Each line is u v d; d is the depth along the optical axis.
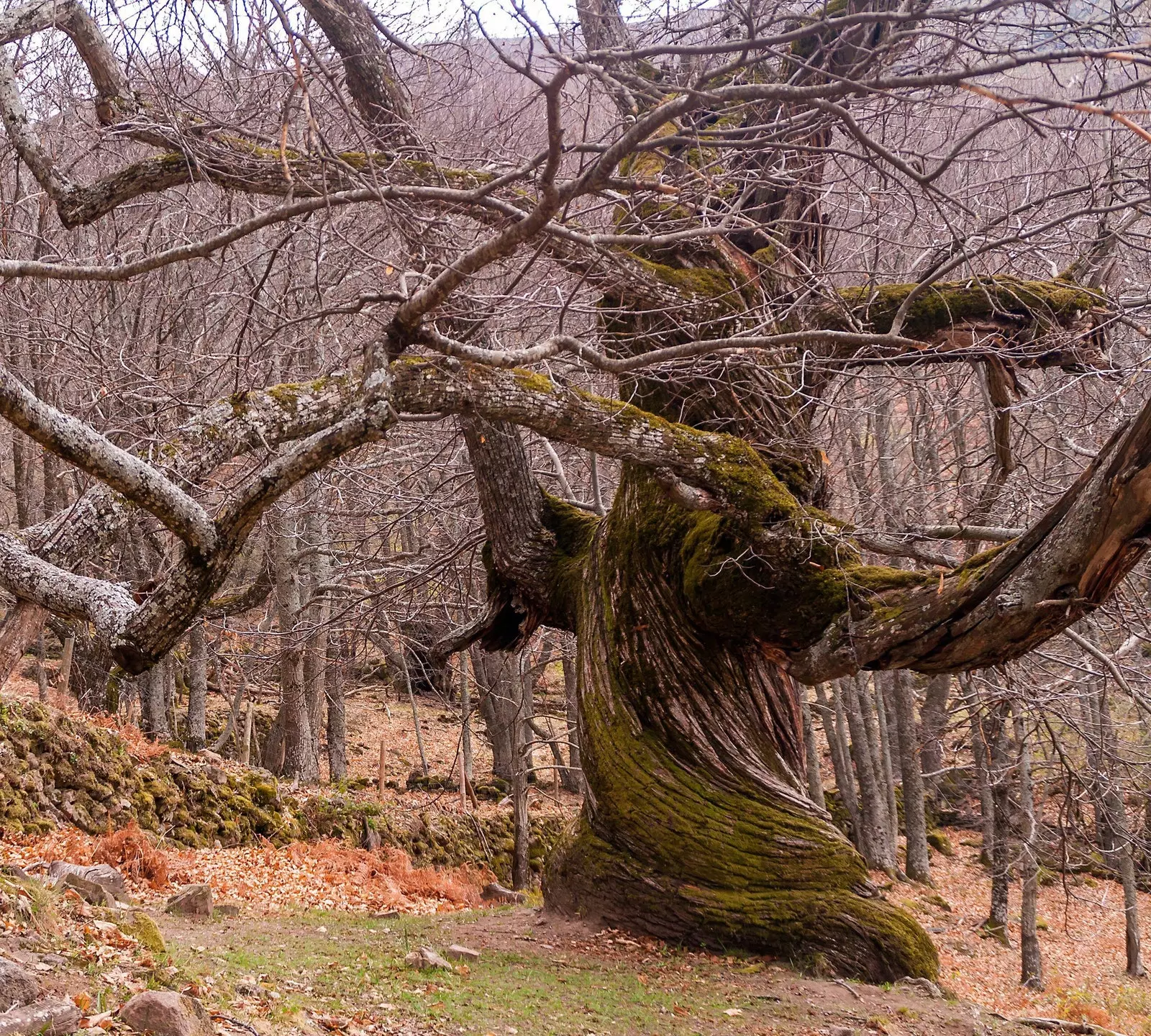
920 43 7.68
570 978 8.66
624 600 11.03
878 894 10.09
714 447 8.62
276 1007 5.93
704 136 6.04
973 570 7.93
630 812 10.47
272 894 12.70
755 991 8.74
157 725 17.95
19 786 12.53
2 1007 4.30
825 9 6.11
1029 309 9.34
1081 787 13.02
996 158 9.75
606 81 4.45
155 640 4.63
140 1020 4.54
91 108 10.63
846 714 24.02
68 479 17.11
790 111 7.99
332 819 16.92
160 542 13.34
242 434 5.84
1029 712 12.52
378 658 28.98
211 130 7.78
